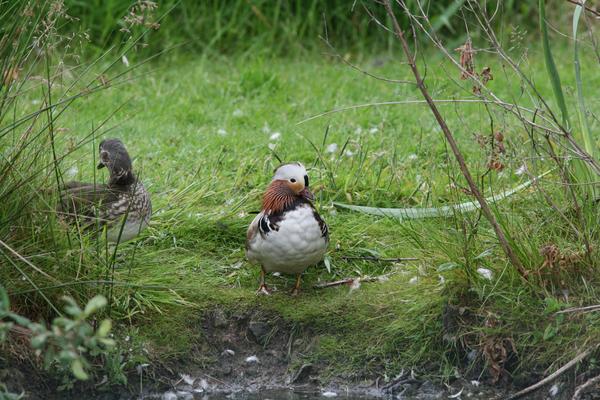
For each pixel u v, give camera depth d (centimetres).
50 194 1009
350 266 1126
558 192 1092
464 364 991
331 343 1016
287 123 1605
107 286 980
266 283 1095
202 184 1287
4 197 955
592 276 990
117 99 1703
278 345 1026
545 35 1051
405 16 2003
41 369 940
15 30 962
